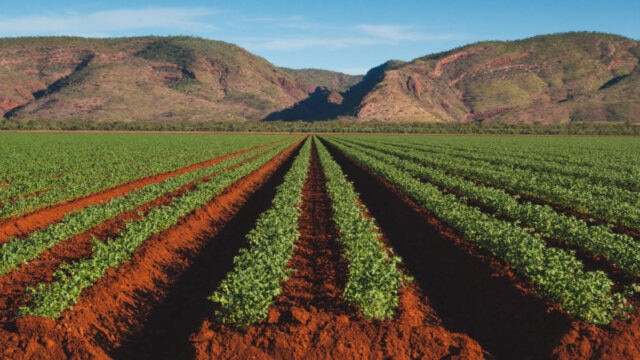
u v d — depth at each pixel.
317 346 8.42
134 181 30.00
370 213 22.58
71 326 9.15
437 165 40.25
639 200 22.92
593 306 9.35
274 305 10.00
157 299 11.84
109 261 12.05
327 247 15.04
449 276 13.27
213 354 8.39
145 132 131.38
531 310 10.08
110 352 9.22
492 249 13.42
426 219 18.64
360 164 41.78
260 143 77.25
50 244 14.14
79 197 23.72
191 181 29.05
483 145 76.00
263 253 11.96
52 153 47.28
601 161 44.69
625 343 8.50
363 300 9.62
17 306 10.23
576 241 15.05
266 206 23.73
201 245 16.58
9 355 8.12
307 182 30.95
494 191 23.53
